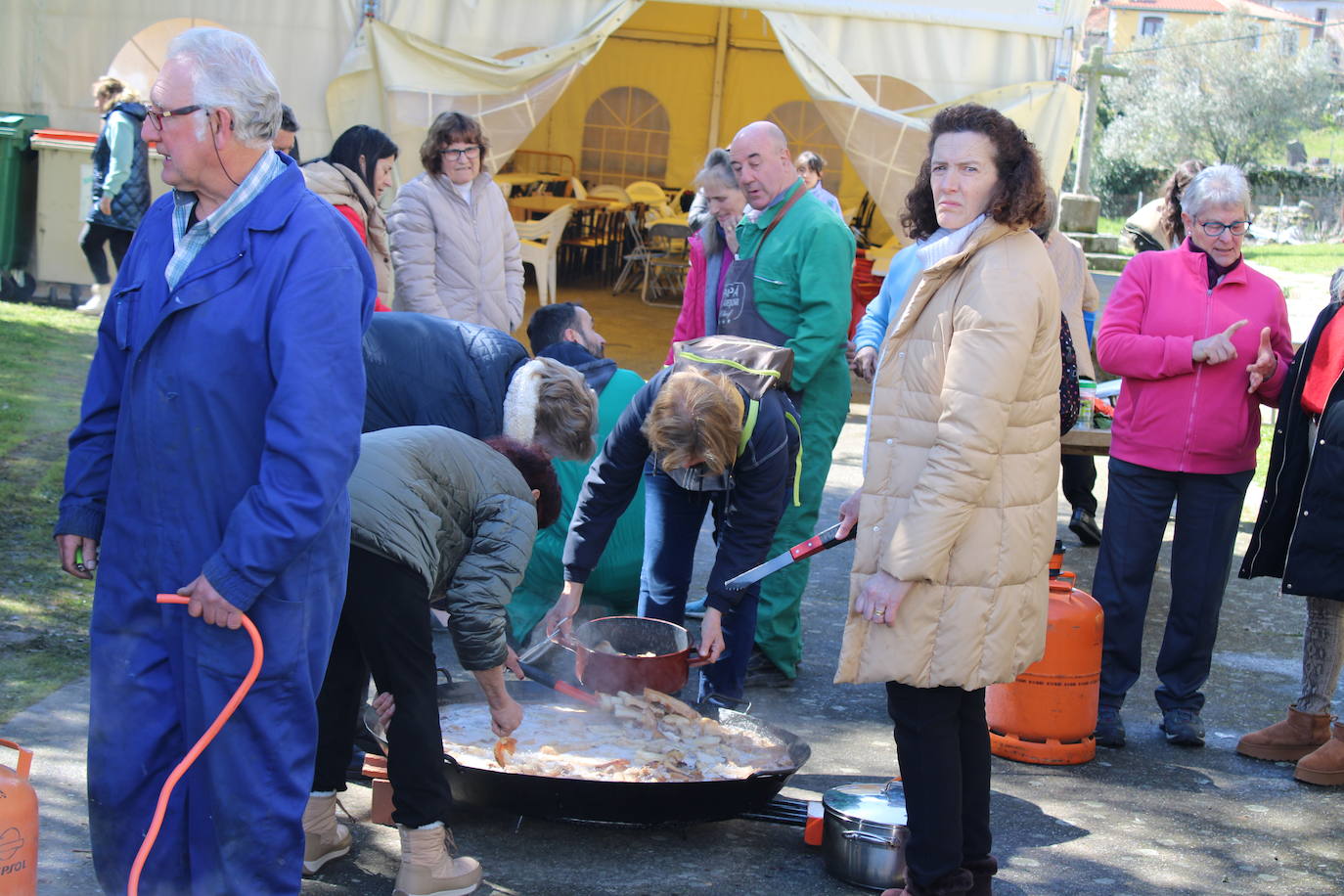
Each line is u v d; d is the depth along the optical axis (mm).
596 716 3436
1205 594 3955
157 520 2256
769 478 3406
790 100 16531
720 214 4508
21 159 9742
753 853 3143
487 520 2766
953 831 2646
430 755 2727
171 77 2172
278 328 2191
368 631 2650
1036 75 8859
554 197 13773
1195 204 3953
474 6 8758
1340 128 41281
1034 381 2592
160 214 2346
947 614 2572
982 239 2557
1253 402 3924
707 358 3529
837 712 4152
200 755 2281
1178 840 3338
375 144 4961
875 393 2662
